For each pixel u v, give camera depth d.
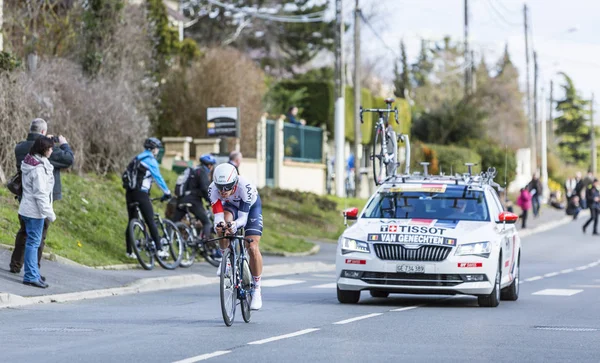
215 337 28.38
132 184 49.00
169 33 94.50
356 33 103.44
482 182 42.91
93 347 26.22
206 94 95.00
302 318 33.75
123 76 73.44
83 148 62.38
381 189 42.06
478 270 38.03
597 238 101.56
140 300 39.44
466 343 27.73
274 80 131.62
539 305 40.03
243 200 31.59
